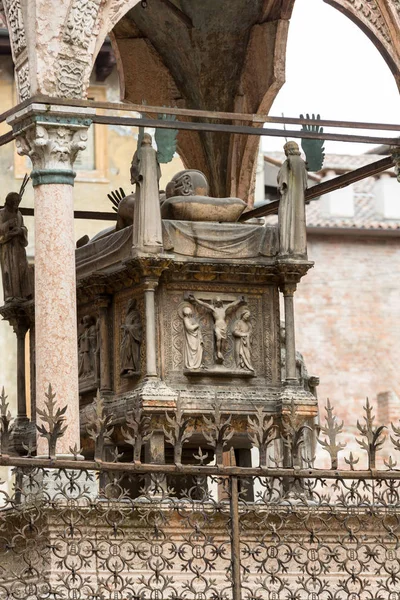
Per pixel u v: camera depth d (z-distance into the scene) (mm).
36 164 16922
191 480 19297
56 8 16969
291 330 18141
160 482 15609
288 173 18312
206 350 18062
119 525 16016
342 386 47969
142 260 17625
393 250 48844
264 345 18312
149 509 15688
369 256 48625
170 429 17562
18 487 15711
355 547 16656
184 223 18062
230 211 18391
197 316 18094
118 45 21500
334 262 48438
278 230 18328
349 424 47625
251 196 21641
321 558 16688
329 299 48219
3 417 15047
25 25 17000
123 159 41469
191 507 16141
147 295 17781
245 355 18156
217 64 21344
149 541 15336
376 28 18469
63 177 16859
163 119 17656
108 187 41312
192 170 18891
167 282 18016
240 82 21312
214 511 15711
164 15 21094
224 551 15484
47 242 16734
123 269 18062
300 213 18281
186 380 17938
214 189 21688
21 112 16906
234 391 18047
